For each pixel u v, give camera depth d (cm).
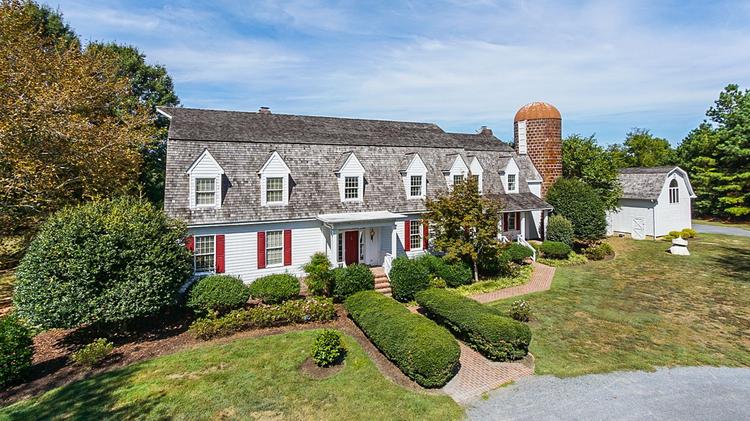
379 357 1234
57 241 1225
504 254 2284
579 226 2836
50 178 1753
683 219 3628
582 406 975
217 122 2191
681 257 2680
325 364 1166
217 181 1856
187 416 920
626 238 3506
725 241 3262
